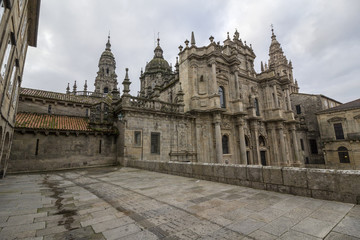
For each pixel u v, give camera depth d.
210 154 26.52
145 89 49.69
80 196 7.96
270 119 35.38
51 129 18.22
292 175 7.55
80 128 20.44
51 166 17.94
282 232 4.36
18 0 9.81
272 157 35.31
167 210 6.05
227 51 34.75
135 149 20.39
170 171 13.85
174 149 23.62
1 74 8.73
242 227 4.69
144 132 21.38
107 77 59.00
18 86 15.58
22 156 16.80
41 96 24.31
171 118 24.06
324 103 46.88
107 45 65.19
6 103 11.40
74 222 5.16
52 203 6.95
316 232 4.31
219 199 7.15
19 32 11.70
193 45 28.70
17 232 4.53
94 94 41.06
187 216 5.51
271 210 5.83
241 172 9.38
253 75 37.91
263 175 8.48
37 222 5.16
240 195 7.62
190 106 27.34
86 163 19.91
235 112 29.38
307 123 46.97
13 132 16.20
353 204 6.00
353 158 36.16
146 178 12.32
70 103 25.89
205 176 11.20
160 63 51.72
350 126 37.44
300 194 7.24
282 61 68.06
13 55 11.14
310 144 45.72
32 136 17.52
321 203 6.29
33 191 8.98
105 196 7.92
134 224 5.00
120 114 21.47
